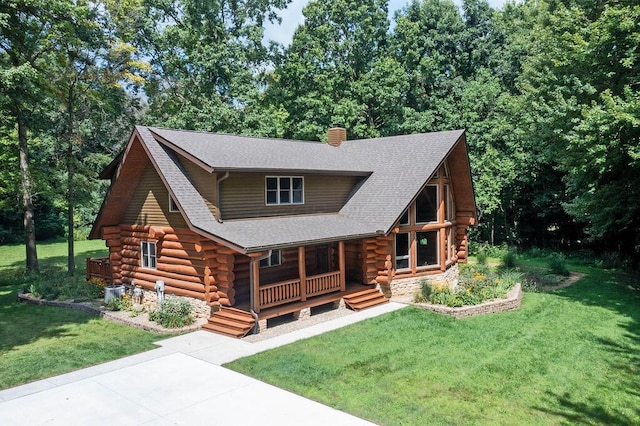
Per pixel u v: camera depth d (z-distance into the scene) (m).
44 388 10.54
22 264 30.27
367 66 37.16
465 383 10.70
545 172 31.83
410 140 22.20
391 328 14.87
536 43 27.89
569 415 9.22
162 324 15.17
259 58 36.38
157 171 15.69
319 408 9.48
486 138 31.53
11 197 27.78
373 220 18.39
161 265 17.12
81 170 25.73
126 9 28.08
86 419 9.08
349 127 33.53
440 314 16.44
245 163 16.06
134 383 10.77
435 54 36.09
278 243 14.72
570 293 19.94
